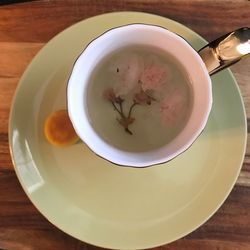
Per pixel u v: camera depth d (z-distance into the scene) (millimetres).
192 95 181
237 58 173
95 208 194
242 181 203
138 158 175
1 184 201
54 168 194
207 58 177
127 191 195
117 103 185
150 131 184
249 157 204
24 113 193
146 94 185
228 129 195
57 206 192
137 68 184
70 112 172
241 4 207
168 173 196
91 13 207
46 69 194
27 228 200
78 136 183
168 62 184
